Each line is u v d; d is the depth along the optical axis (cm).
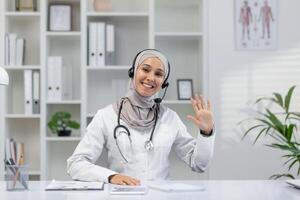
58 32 373
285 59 379
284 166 375
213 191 183
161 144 256
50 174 392
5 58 376
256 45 378
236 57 377
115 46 398
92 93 398
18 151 379
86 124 371
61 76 377
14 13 375
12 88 396
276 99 376
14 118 397
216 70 376
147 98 263
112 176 219
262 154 375
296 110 378
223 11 377
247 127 376
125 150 253
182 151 267
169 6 401
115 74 399
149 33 371
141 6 400
